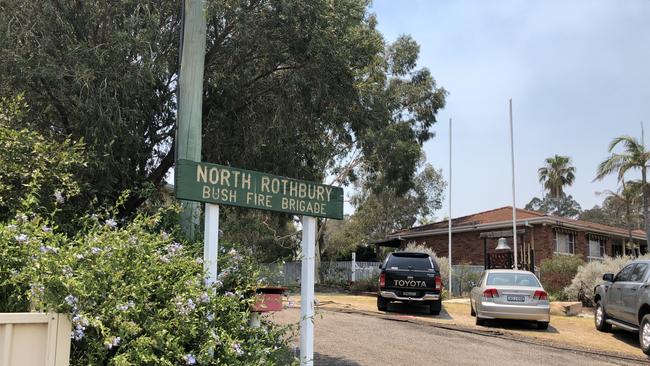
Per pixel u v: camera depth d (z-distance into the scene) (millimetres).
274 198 6051
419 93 34312
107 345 3951
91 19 8398
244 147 9820
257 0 9273
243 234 8289
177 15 9000
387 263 17531
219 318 5031
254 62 9758
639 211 32906
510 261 26344
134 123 8117
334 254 43812
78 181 6863
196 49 7777
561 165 53344
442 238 33656
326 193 6508
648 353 11008
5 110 6664
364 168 32969
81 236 5469
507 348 11312
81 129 7703
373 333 12609
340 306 19094
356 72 10336
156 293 4684
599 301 14273
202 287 4918
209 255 5496
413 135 34469
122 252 4574
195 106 7672
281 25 9172
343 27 9766
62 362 3682
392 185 32719
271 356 5504
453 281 26234
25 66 7555
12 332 3549
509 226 29328
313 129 10453
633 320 11992
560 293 21141
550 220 28031
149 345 4207
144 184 7867
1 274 4281
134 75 7941
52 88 7777
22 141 6141
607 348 11922
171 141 9070
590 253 31844
